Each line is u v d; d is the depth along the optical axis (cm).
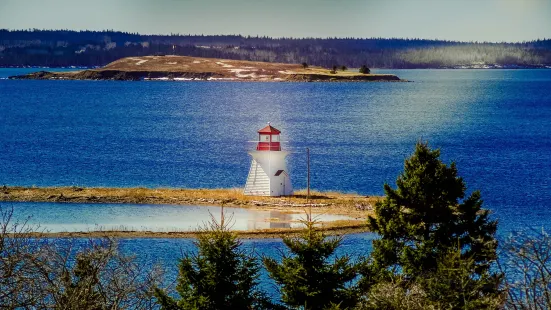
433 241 11462
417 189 12212
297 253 9100
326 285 8944
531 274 8606
